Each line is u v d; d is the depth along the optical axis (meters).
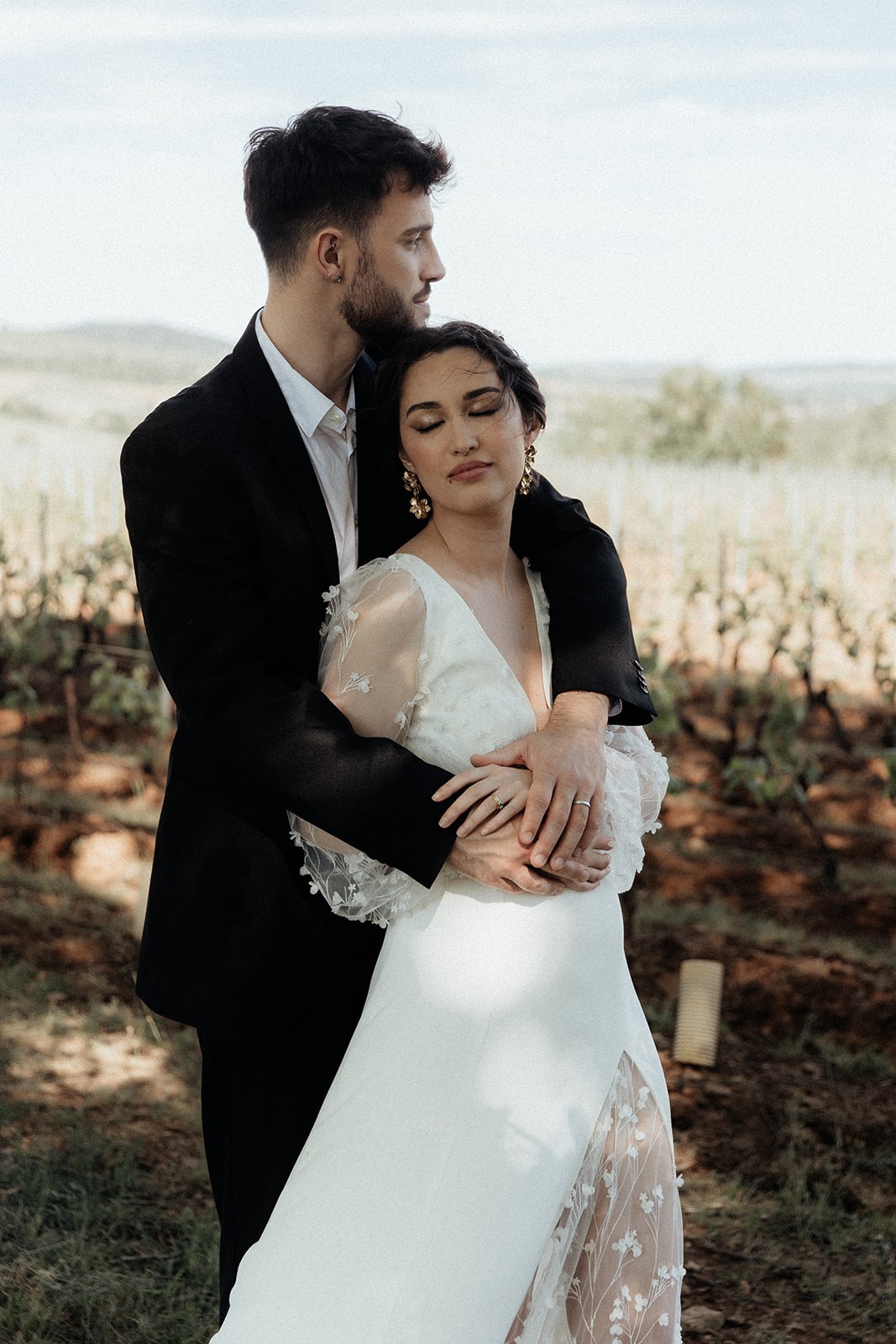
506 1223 2.15
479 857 2.23
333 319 2.38
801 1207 3.56
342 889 2.32
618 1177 2.32
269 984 2.37
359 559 2.51
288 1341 2.08
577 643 2.44
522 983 2.23
